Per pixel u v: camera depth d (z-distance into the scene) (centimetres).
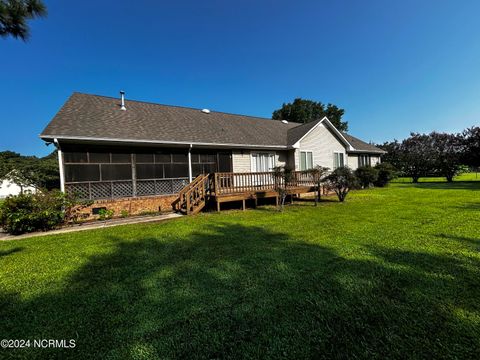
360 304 271
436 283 311
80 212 888
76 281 360
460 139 2312
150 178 1109
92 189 967
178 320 253
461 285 304
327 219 760
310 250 464
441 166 2367
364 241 507
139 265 416
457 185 1894
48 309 283
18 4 438
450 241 481
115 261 440
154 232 654
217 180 995
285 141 1516
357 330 228
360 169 1755
